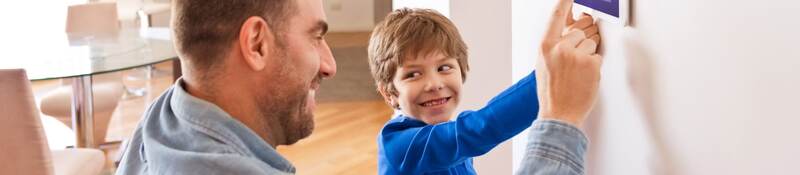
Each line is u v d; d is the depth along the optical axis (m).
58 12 5.57
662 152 0.98
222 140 0.92
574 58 1.00
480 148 1.18
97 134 3.97
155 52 3.39
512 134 1.16
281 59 0.95
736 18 0.79
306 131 1.02
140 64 3.17
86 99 3.67
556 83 1.01
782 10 0.72
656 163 1.00
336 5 8.27
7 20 5.41
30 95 2.32
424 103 1.36
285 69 0.95
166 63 6.39
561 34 1.06
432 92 1.35
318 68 0.99
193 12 0.93
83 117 3.67
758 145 0.78
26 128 2.34
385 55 1.38
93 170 2.81
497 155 2.46
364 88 5.48
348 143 4.22
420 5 3.25
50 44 3.64
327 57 1.02
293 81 0.96
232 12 0.92
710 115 0.87
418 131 1.28
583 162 0.99
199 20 0.93
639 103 1.02
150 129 0.99
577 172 0.98
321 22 0.98
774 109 0.75
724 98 0.83
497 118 1.15
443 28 1.35
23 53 3.45
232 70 0.94
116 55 3.35
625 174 1.09
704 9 0.85
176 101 0.96
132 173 1.00
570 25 1.14
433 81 1.35
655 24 0.96
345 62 6.45
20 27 4.22
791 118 0.72
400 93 1.38
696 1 0.86
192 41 0.93
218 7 0.92
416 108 1.37
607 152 1.16
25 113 2.32
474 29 2.49
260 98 0.96
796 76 0.70
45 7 5.54
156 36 3.80
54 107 3.77
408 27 1.35
